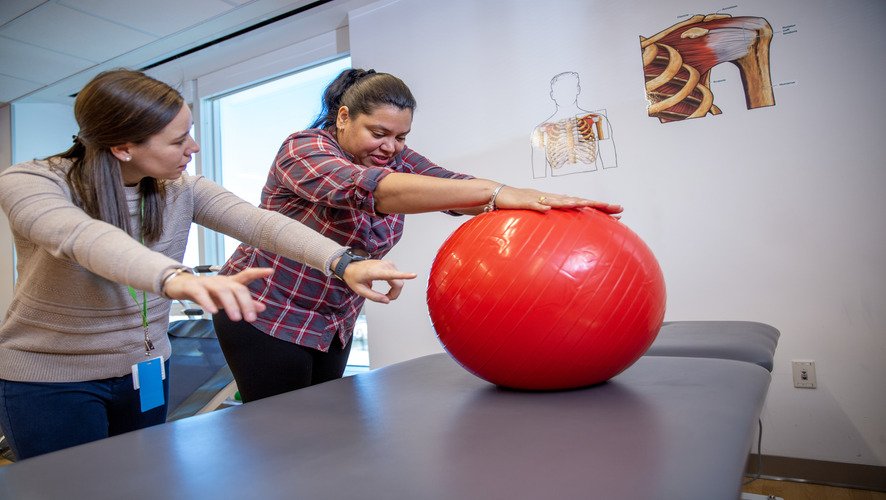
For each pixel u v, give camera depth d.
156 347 1.08
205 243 3.74
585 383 0.80
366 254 1.26
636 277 0.78
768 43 2.17
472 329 0.78
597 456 0.50
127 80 0.85
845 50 2.06
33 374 0.93
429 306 0.86
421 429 0.63
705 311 2.27
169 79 3.94
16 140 4.26
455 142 2.78
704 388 0.76
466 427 0.62
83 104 0.84
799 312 2.12
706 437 0.54
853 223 2.05
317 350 1.28
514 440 0.57
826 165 2.08
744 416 0.62
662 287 0.83
